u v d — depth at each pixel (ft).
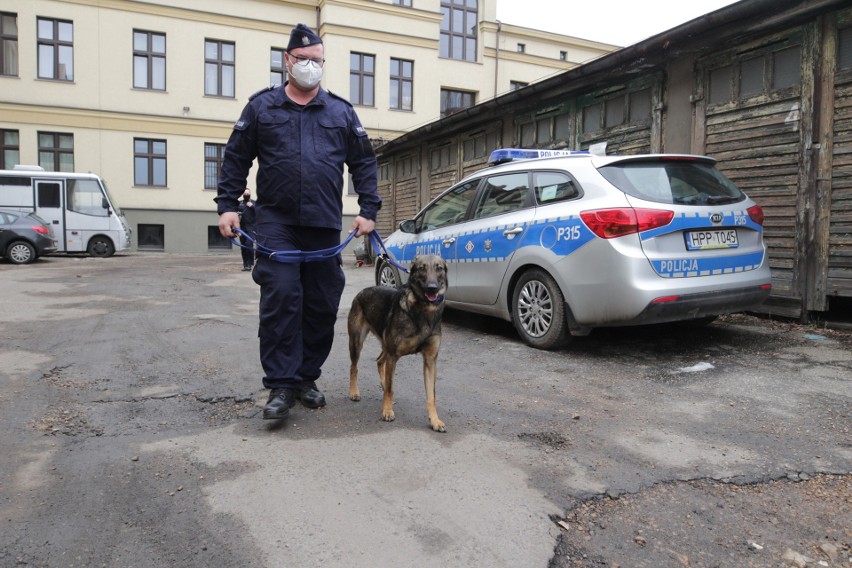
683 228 15.02
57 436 10.42
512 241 17.69
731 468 9.50
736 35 21.40
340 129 11.60
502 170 19.24
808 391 13.30
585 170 16.06
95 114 71.72
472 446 10.21
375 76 82.94
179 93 75.15
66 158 72.02
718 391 13.39
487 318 22.76
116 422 11.13
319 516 7.75
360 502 8.14
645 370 15.10
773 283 20.80
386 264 24.66
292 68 11.00
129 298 27.50
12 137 69.92
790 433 10.95
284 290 10.92
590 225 15.20
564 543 7.32
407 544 7.15
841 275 18.99
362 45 81.56
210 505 8.00
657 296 14.53
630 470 9.38
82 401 12.30
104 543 7.10
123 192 73.46
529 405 12.46
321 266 11.75
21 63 68.90
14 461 9.34
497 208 18.97
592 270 15.20
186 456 9.59
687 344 17.76
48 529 7.39
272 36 79.15
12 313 22.79
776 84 20.77
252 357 16.07
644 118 26.11
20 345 17.22
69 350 16.69
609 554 7.13
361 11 81.10
